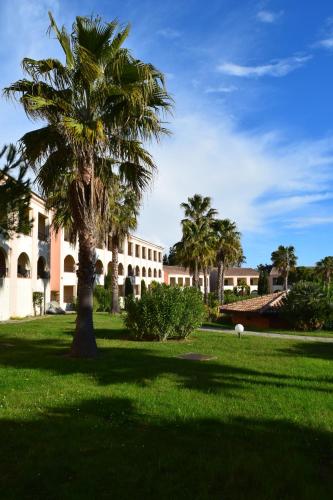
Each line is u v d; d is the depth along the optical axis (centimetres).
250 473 476
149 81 1190
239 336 1923
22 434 589
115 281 3891
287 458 514
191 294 1828
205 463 496
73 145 1188
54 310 3912
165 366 1105
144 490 437
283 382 937
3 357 1262
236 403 751
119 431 603
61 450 533
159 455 520
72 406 725
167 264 11069
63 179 1321
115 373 1011
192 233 4669
